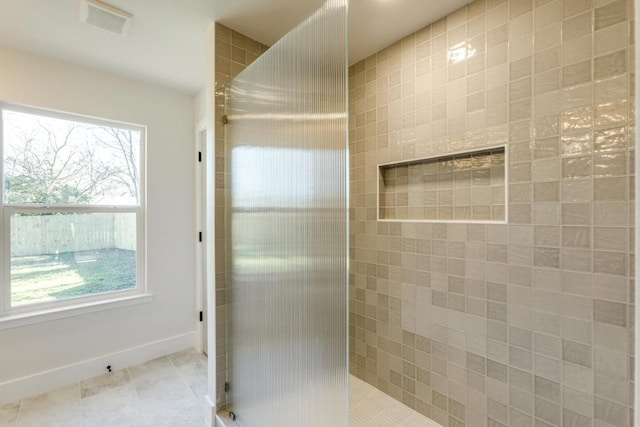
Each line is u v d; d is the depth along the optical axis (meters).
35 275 2.20
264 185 1.53
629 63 1.19
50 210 2.26
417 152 1.94
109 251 2.52
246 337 1.68
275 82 1.45
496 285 1.58
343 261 1.08
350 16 1.78
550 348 1.40
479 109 1.64
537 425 1.43
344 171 1.07
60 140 2.30
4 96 2.00
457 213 1.81
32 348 2.09
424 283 1.91
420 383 1.92
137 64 2.28
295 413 1.33
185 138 2.82
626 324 1.20
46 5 1.61
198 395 2.11
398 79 2.05
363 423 1.85
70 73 2.24
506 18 1.53
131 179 2.63
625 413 1.21
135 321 2.54
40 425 1.78
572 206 1.33
